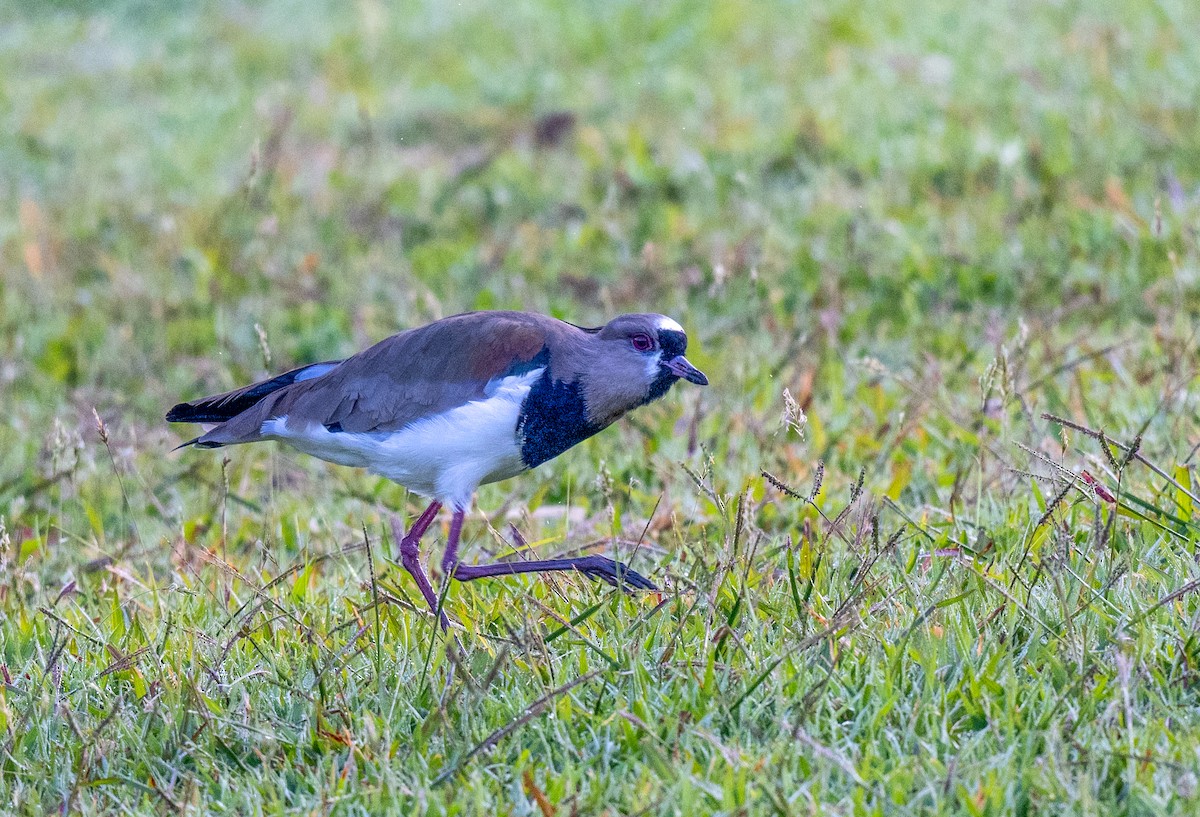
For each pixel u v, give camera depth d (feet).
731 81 69.97
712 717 23.68
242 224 60.85
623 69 75.15
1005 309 46.70
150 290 55.98
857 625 25.34
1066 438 30.50
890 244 50.98
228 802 23.12
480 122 70.79
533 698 24.86
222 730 25.04
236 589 32.65
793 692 24.00
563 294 51.70
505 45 82.28
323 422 31.86
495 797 22.25
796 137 59.93
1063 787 20.79
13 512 39.47
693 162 58.49
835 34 73.20
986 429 35.94
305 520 38.45
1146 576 26.40
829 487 35.42
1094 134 55.93
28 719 25.96
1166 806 20.33
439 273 54.60
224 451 44.37
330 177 64.44
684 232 54.08
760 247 50.93
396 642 27.45
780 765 22.02
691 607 26.61
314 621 28.73
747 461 37.55
